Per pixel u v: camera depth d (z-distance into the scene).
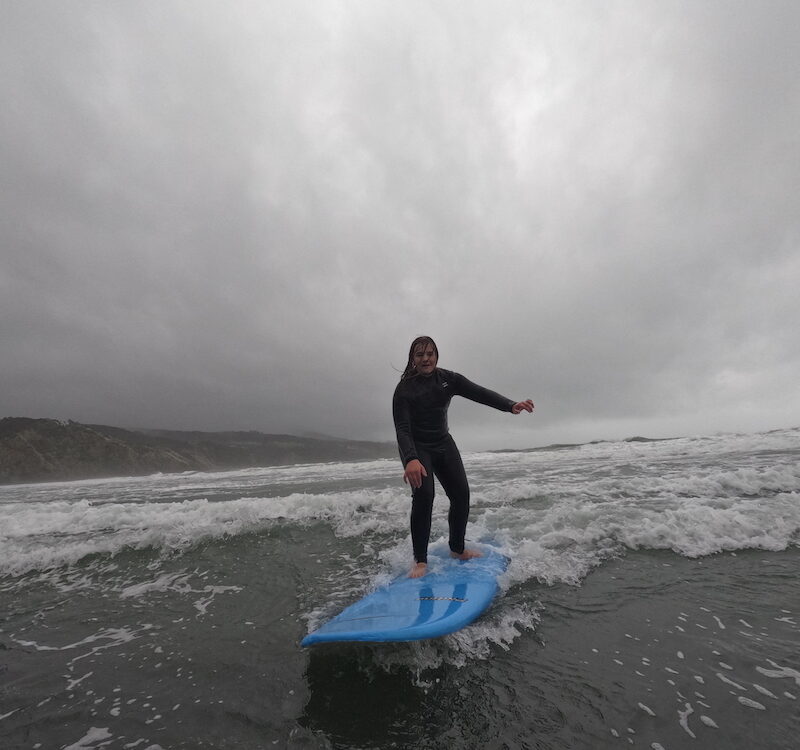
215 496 8.82
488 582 2.77
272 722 1.69
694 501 4.68
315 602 2.87
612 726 1.54
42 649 2.39
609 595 2.65
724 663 1.88
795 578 2.74
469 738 1.54
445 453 3.27
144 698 1.88
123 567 3.87
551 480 7.21
